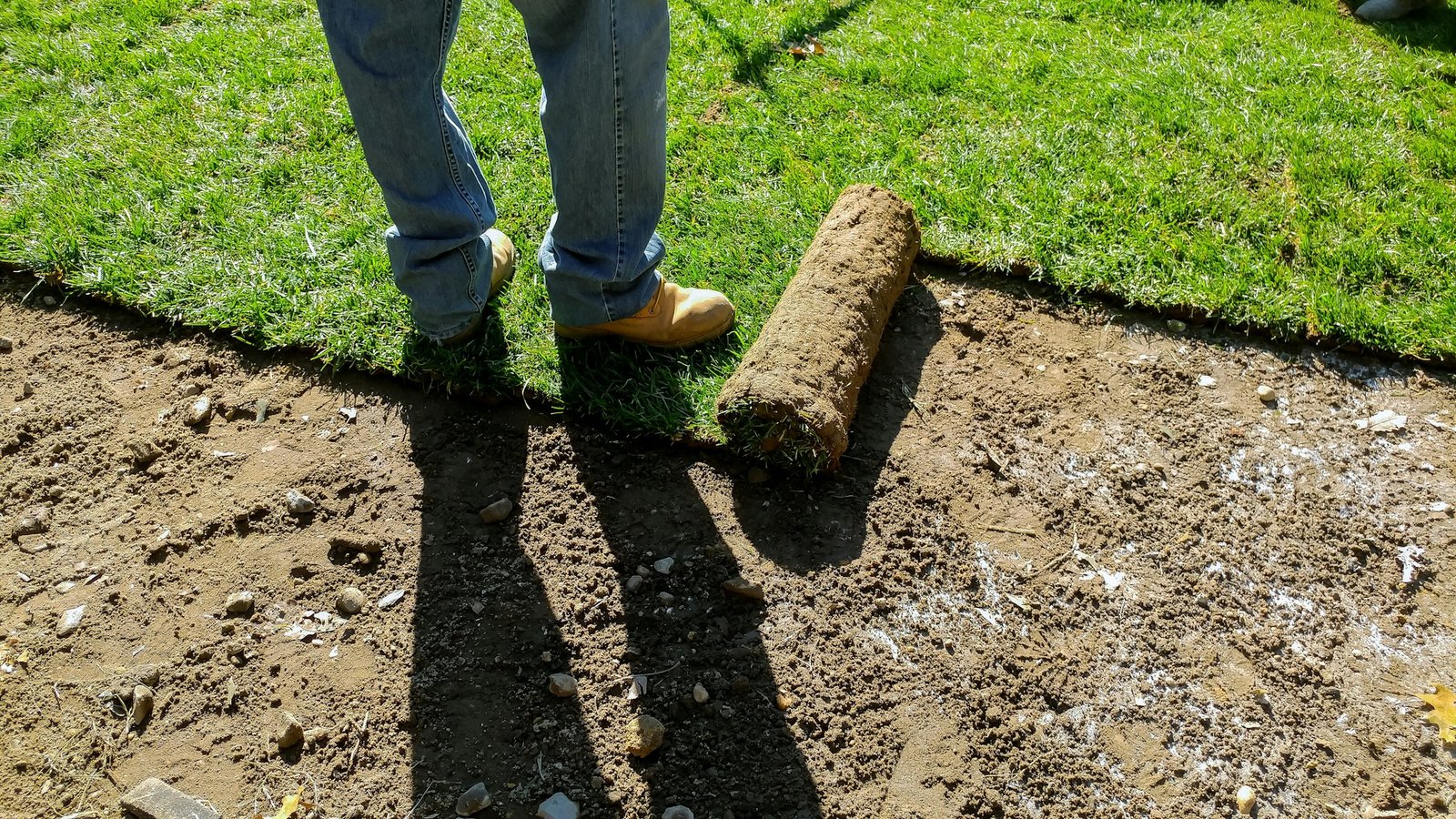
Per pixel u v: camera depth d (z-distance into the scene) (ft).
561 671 7.04
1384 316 9.78
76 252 10.32
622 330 9.21
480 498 8.20
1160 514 8.28
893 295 9.48
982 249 10.59
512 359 9.23
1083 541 8.05
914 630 7.40
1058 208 11.03
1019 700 7.02
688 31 13.96
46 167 11.44
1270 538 8.11
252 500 8.13
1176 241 10.65
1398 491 8.48
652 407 8.80
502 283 9.91
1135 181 11.37
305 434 8.73
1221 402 9.27
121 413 8.88
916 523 8.12
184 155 11.68
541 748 6.61
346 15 6.87
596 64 7.23
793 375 8.03
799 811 6.33
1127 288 10.23
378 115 7.36
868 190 9.94
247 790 6.39
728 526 8.05
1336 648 7.38
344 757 6.56
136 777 6.45
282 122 12.07
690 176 11.53
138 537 7.87
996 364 9.59
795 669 7.09
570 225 8.35
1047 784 6.57
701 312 9.30
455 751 6.59
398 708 6.81
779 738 6.70
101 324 9.81
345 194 11.14
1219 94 12.80
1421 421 9.09
